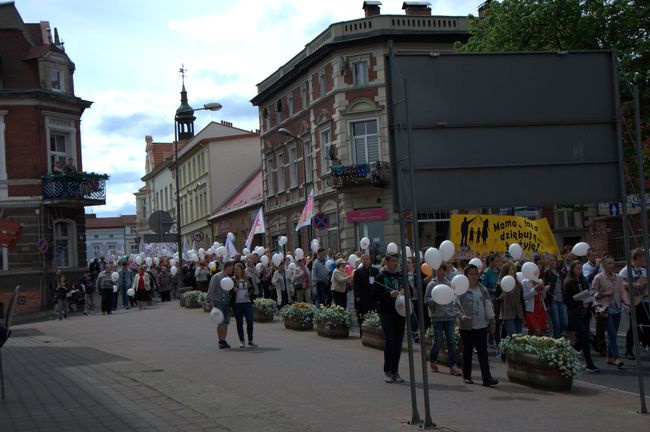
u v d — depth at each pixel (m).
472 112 10.38
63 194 38.88
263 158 54.81
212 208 71.19
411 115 10.15
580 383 13.27
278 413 10.34
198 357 16.81
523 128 10.59
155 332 23.11
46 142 39.44
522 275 15.81
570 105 10.79
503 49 29.05
